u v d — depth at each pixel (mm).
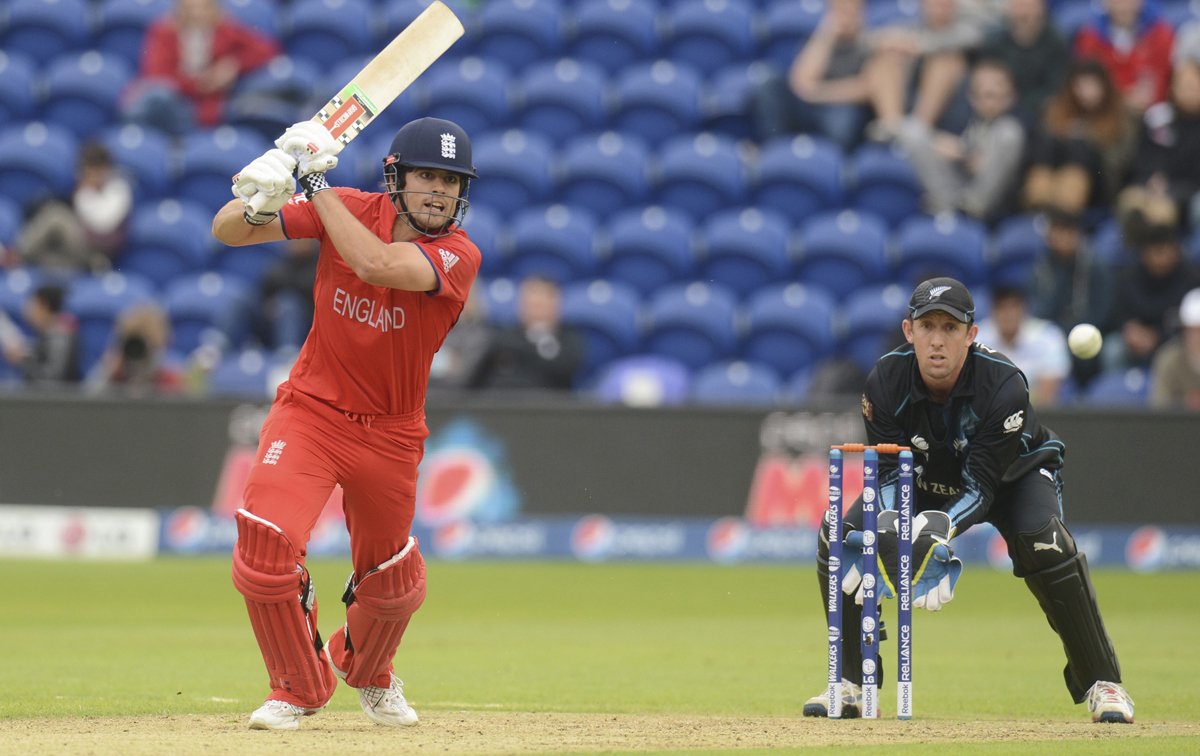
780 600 43062
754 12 71875
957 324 20031
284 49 70750
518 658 31766
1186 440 48562
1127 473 48844
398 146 19109
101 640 34000
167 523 51375
